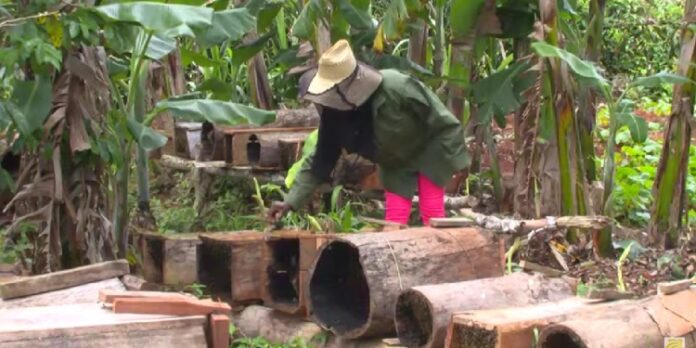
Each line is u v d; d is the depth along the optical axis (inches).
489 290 175.2
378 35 271.4
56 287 169.2
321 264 199.5
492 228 197.2
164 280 229.8
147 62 251.8
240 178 304.0
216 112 228.5
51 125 209.6
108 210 229.5
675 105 253.3
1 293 164.7
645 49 487.8
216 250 230.1
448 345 161.3
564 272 220.4
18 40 191.0
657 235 258.2
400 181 226.5
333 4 287.1
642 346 149.3
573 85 245.6
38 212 211.8
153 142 223.6
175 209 323.0
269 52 420.5
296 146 282.2
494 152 303.3
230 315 219.6
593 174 281.7
